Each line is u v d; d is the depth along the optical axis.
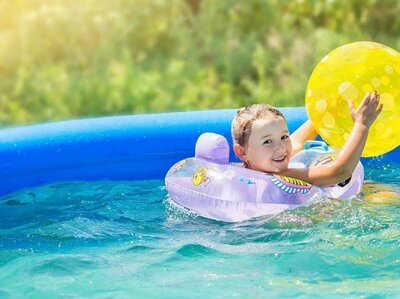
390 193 4.49
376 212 4.15
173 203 4.50
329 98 4.22
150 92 7.84
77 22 8.65
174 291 3.35
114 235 4.07
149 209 4.49
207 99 7.77
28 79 8.18
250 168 4.37
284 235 3.92
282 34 8.65
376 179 4.97
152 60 8.41
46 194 4.86
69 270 3.62
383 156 5.30
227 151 4.44
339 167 4.09
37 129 5.17
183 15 9.01
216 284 3.41
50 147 5.07
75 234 4.11
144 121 5.37
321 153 4.49
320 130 4.33
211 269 3.58
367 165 5.27
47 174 5.07
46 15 8.63
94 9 8.77
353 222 4.01
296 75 8.05
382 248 3.74
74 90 7.95
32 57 8.53
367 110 4.06
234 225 4.09
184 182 4.38
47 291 3.39
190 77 8.07
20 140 5.02
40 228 4.23
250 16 8.80
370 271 3.52
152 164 5.28
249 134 4.25
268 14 8.80
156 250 3.84
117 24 8.66
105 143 5.21
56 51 8.57
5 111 7.82
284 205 4.12
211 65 8.32
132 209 4.50
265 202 4.12
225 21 8.75
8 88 8.16
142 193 4.85
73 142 5.14
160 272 3.57
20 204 4.68
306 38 8.59
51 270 3.62
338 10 8.89
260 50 8.24
